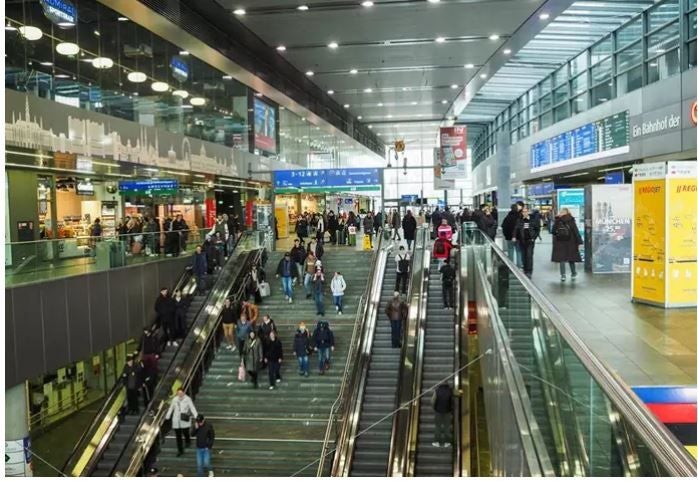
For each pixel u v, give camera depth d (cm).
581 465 454
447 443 1302
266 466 1326
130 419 1477
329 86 3106
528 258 1379
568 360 489
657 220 1029
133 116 2114
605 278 1366
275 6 1812
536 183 3475
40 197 1844
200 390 1641
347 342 1803
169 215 2567
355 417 1440
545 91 3288
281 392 1616
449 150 2830
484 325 1127
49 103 1608
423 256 2073
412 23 2002
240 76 2366
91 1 1900
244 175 2936
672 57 1909
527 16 1934
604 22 2303
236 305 1744
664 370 692
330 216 2848
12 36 1549
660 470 302
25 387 1196
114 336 1478
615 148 2216
